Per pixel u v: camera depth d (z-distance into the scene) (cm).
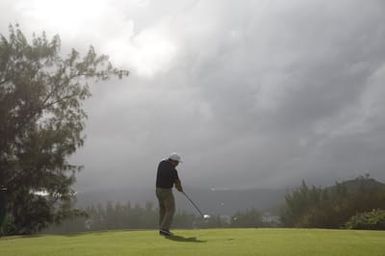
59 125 3775
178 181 1444
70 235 1697
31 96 3656
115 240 1409
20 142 3656
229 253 1076
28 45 3725
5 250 1234
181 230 1711
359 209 3406
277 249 1129
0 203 1395
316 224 3678
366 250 1114
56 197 3697
